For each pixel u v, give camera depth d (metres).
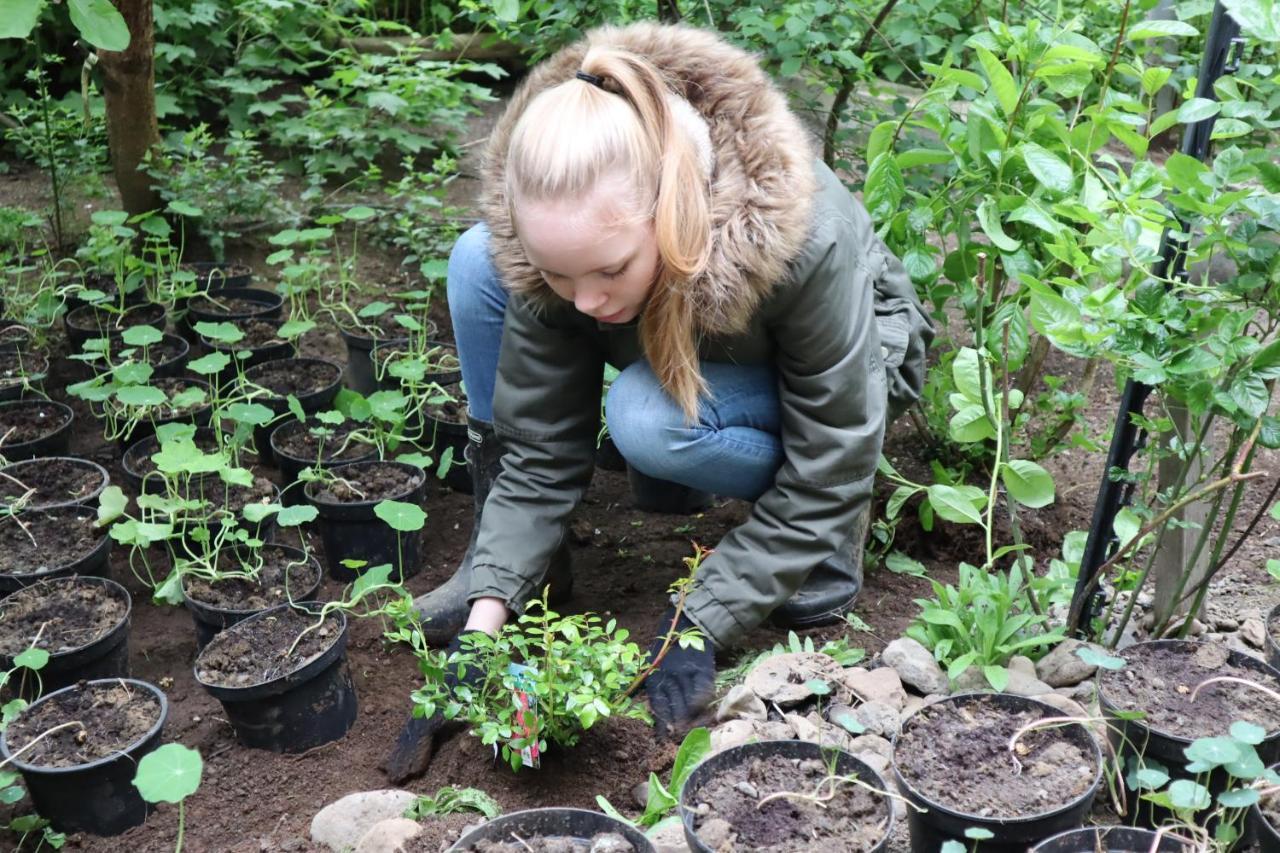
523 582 2.32
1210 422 2.09
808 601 2.53
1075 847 1.66
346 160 4.70
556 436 2.37
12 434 3.30
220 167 4.50
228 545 2.85
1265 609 2.57
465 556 2.71
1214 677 1.95
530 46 3.98
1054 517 3.02
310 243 4.54
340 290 4.31
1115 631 2.44
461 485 3.29
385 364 3.48
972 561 2.89
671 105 1.90
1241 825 1.78
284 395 3.45
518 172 1.80
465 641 2.09
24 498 2.86
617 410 2.34
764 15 3.38
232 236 4.40
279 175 4.56
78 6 1.99
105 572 2.79
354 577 2.88
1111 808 1.98
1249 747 1.62
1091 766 1.80
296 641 2.30
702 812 1.73
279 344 3.77
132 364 3.24
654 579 2.82
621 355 2.37
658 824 1.87
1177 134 4.40
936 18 3.39
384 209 4.53
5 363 3.71
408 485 2.93
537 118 1.81
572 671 2.04
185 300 4.09
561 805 2.08
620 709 2.11
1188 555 2.43
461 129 4.88
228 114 4.99
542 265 1.86
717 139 1.94
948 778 1.79
